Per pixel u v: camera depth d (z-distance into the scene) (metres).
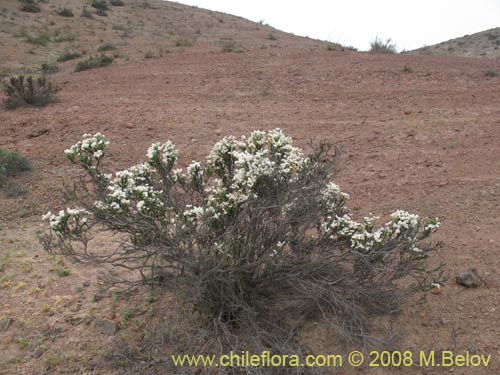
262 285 3.31
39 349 3.40
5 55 17.59
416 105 8.78
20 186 6.02
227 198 3.27
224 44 20.78
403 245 3.33
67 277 4.23
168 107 9.20
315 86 10.28
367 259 3.30
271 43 23.42
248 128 7.84
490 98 8.97
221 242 3.14
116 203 3.15
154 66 13.41
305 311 3.49
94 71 13.67
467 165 6.04
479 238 4.29
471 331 3.30
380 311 3.53
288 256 3.47
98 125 8.16
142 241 3.29
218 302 3.29
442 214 4.82
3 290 4.05
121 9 34.09
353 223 3.54
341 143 7.11
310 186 3.34
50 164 6.73
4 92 11.16
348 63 12.09
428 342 3.26
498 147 6.52
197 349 3.15
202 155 6.76
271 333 3.24
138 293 3.87
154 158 3.70
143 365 3.10
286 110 8.80
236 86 10.57
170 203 3.52
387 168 6.18
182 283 3.23
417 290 3.40
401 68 11.41
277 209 3.29
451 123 7.66
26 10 27.95
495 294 3.59
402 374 3.05
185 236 3.13
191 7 41.31
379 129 7.61
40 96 9.89
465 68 11.47
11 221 5.29
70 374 3.21
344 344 3.26
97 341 3.46
